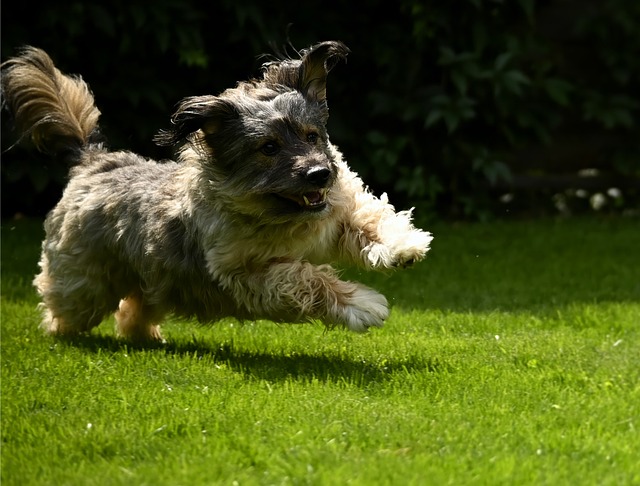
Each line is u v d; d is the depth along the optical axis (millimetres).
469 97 14945
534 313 9359
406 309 9711
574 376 6805
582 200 16688
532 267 12070
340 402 6117
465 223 15367
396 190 14508
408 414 5887
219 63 14258
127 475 5086
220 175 7160
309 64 7566
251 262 7227
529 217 16297
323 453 5242
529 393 6352
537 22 15688
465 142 15086
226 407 6121
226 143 7152
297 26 13977
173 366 7125
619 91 16000
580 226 15031
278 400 6191
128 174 8156
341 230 7391
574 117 16000
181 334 8797
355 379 6719
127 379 6852
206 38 14117
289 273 6996
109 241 8047
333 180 7066
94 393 6590
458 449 5336
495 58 14766
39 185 13609
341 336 8266
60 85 9070
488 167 14688
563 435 5523
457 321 8922
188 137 7250
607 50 15453
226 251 7152
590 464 5109
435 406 6062
